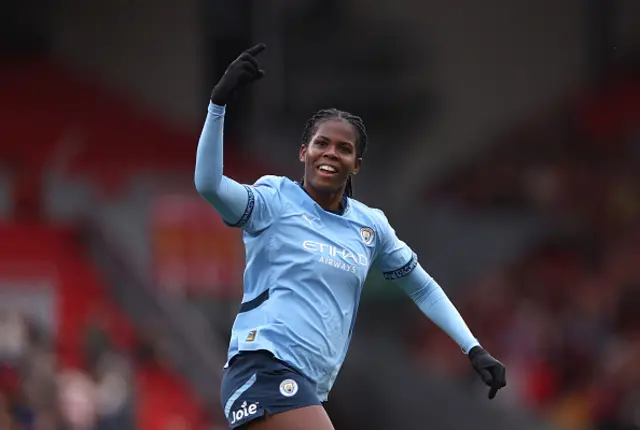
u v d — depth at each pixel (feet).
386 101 249.14
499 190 229.86
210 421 160.04
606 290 199.82
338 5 245.65
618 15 255.91
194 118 241.96
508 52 255.91
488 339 195.00
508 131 251.19
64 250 180.34
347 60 245.65
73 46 242.99
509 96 255.50
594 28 256.52
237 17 244.42
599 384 167.53
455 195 236.22
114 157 213.25
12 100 224.94
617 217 220.02
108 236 185.37
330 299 50.75
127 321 171.01
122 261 179.73
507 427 170.09
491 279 211.00
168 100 242.58
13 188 187.52
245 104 242.37
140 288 174.91
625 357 163.22
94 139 218.18
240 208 49.85
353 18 247.09
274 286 50.34
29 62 239.09
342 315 51.24
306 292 50.26
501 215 224.94
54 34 242.58
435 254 228.43
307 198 51.88
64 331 162.40
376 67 247.50
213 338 174.09
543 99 255.09
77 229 185.26
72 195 191.72
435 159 251.19
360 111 248.32
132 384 132.16
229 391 49.47
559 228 221.05
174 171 204.13
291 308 49.88
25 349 124.88
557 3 256.73
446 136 252.83
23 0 240.32
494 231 223.92
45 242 180.45
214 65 245.45
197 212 189.78
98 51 243.19
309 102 244.42
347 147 51.88
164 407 155.74
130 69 242.99
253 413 48.19
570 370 181.37
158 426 151.64
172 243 187.42
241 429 48.98
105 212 192.03
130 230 191.42
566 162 233.96
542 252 216.95
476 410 176.24
